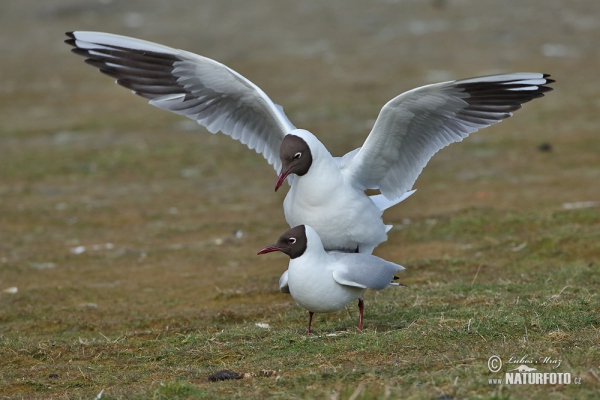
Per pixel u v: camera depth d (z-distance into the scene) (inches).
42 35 1503.4
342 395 278.5
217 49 1343.5
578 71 1145.4
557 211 617.6
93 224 693.9
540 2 1578.5
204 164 869.2
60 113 1087.6
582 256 526.0
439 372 298.2
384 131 405.4
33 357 389.4
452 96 401.1
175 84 434.9
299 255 369.7
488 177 772.0
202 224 679.1
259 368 329.1
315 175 390.0
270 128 445.7
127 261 597.6
